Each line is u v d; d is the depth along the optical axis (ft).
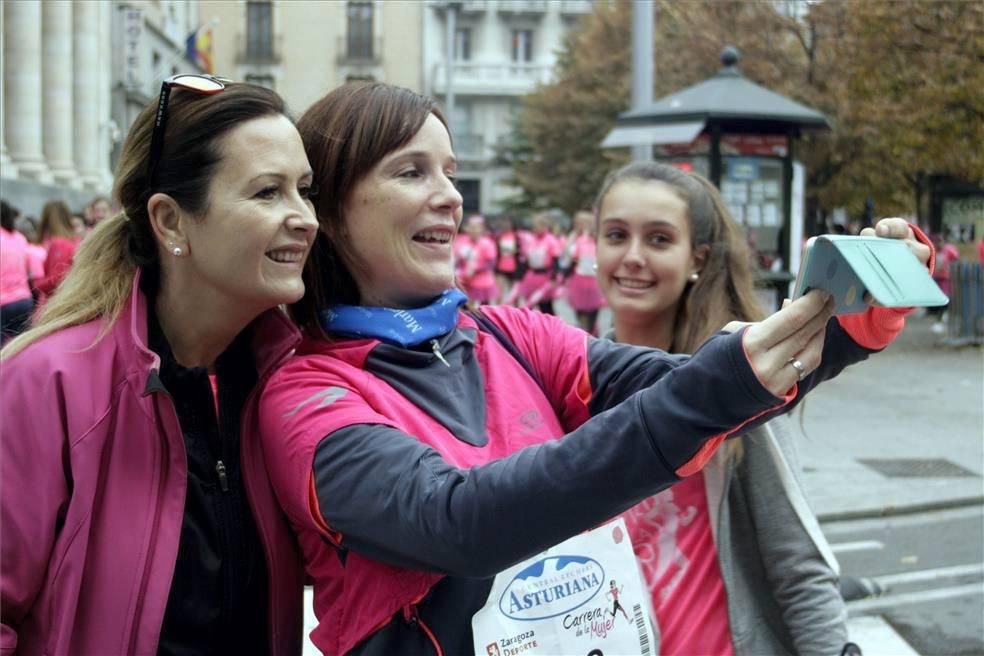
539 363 5.53
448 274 5.16
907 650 14.16
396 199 4.99
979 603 15.99
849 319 4.82
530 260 52.06
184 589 4.81
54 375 4.55
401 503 4.08
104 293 4.86
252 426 5.02
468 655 4.56
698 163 31.42
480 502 3.85
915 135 44.24
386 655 4.56
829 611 6.31
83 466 4.49
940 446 26.22
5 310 21.75
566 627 4.80
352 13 112.27
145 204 4.94
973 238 62.95
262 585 5.10
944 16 41.81
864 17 43.19
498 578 4.65
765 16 61.31
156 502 4.64
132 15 72.54
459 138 146.82
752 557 6.54
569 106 103.35
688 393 3.63
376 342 4.86
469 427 4.85
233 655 5.05
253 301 4.83
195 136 4.68
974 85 41.98
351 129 5.04
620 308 7.73
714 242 7.73
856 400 32.96
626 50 98.48
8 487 4.42
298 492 4.49
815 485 22.40
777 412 4.93
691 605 6.36
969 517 20.68
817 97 57.72
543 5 143.02
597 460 3.73
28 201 53.26
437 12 135.33
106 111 69.87
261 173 4.66
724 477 6.39
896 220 4.11
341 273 5.23
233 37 78.74
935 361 42.37
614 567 5.06
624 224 7.65
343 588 4.78
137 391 4.67
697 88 30.86
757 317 7.82
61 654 4.41
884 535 19.60
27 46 58.18
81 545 4.45
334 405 4.54
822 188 62.85
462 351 5.16
